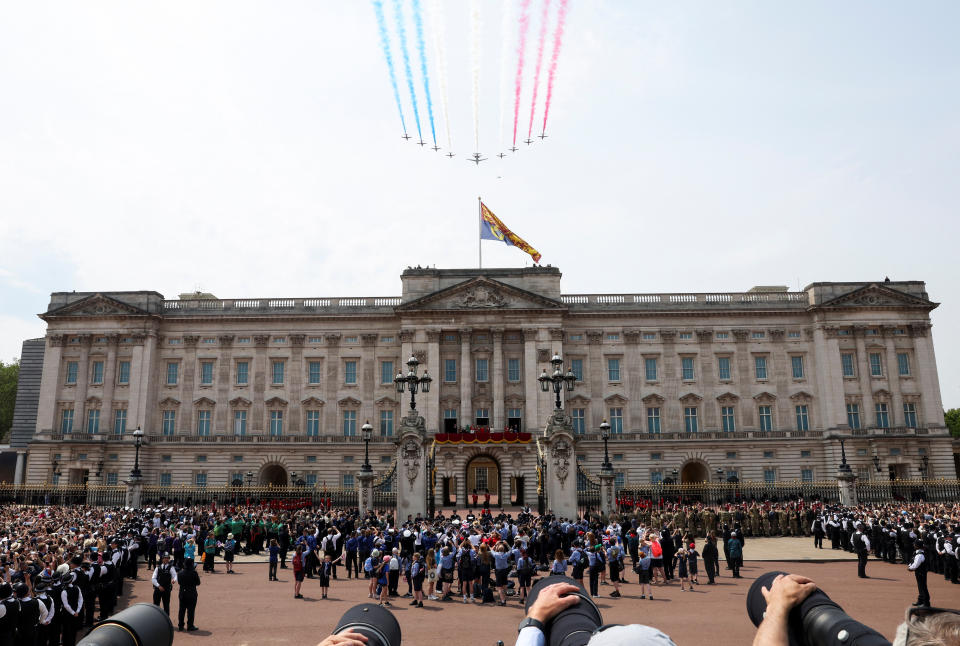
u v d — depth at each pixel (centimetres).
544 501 5066
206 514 5253
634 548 3488
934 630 278
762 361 9069
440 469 8044
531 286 9069
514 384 8912
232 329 9219
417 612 2755
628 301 9269
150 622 430
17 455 9700
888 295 8956
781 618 350
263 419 8988
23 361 10088
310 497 7219
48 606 2002
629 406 8925
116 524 4603
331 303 9325
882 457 8531
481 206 9044
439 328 8894
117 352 9056
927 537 3731
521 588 2953
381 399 8975
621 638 255
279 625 2550
